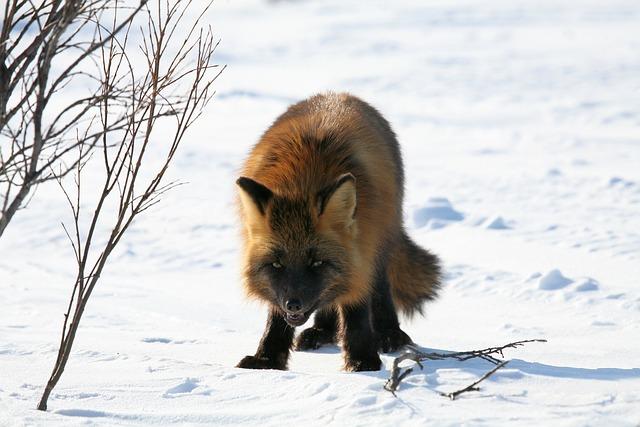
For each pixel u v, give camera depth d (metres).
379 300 11.28
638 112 40.09
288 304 9.09
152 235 23.00
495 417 6.66
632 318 13.64
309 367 10.34
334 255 9.34
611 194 25.34
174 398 7.60
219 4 117.88
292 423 6.81
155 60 7.48
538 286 16.19
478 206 24.81
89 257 20.72
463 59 62.72
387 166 10.91
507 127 38.53
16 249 21.56
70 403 7.42
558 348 11.02
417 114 42.81
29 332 11.78
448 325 13.91
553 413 6.77
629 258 18.48
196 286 17.86
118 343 11.05
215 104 46.69
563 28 80.75
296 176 9.68
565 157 31.50
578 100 44.28
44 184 28.73
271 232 9.35
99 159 32.31
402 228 12.45
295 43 77.50
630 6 98.81
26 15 7.02
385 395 7.30
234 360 10.27
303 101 12.08
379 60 64.44
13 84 6.82
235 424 6.86
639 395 7.24
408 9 106.69
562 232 21.39
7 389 7.84
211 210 25.59
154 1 43.97
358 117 10.98
